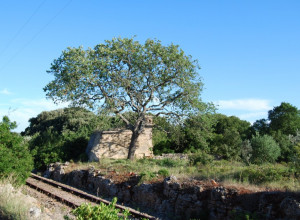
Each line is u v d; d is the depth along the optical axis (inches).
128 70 938.1
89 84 873.5
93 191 642.8
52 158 1007.6
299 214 322.0
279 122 1487.5
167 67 921.5
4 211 319.9
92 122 960.3
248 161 833.5
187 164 786.2
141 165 730.8
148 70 930.7
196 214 423.2
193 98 914.7
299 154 539.8
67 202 468.1
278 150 951.0
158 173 590.2
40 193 551.8
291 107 1517.0
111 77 903.1
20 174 552.1
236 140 1049.5
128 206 511.8
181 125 981.8
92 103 884.6
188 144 1123.9
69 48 861.8
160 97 966.4
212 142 1112.8
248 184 448.5
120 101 906.1
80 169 756.6
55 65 871.1
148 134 1083.9
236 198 400.8
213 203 415.2
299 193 366.9
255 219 351.3
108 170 697.0
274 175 486.6
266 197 375.9
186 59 916.0
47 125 1886.1
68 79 849.5
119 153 1010.1
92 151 984.9
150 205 506.3
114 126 1088.8
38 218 309.7
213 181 469.7
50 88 844.6
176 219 431.2
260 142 956.6
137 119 962.7
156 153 1119.6
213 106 951.0
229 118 1765.5
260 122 1611.7
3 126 584.1
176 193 472.1
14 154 564.7
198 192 445.4
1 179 502.9
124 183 577.9
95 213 244.7
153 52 927.0
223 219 394.9
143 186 534.6
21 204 340.2
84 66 850.1
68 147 1067.9
